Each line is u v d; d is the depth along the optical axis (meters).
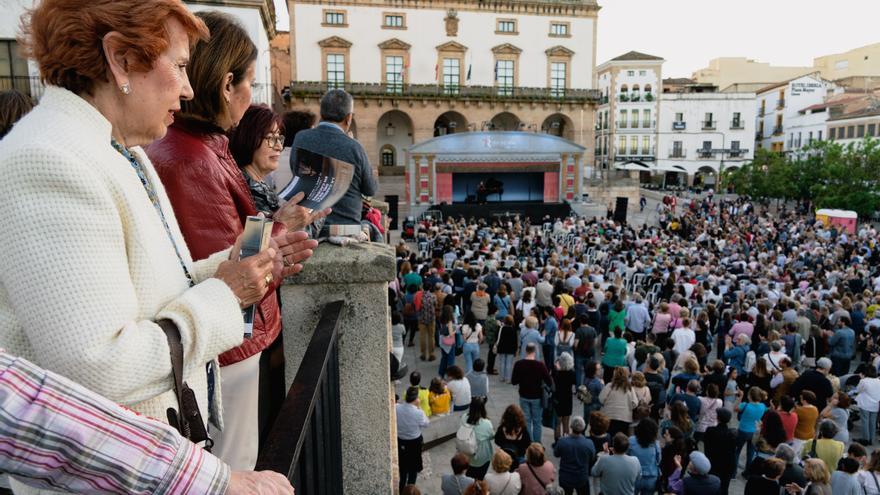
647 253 22.11
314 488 1.53
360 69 45.56
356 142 3.44
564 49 48.34
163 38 1.17
